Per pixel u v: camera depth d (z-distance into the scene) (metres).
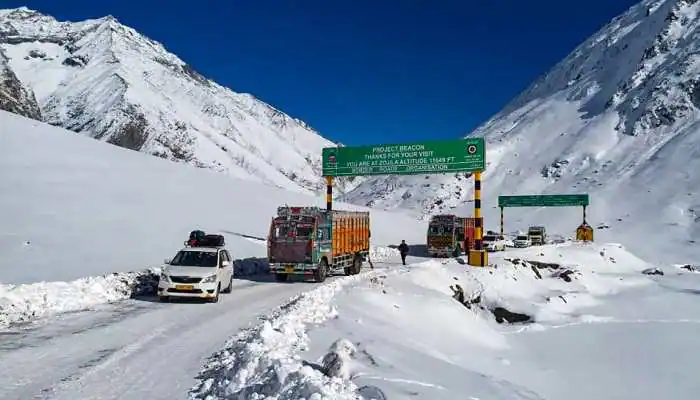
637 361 15.77
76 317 14.47
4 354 10.38
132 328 13.27
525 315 22.80
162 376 9.38
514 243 71.06
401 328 15.04
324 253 25.59
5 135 54.50
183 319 14.70
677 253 73.69
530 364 14.99
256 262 30.00
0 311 13.77
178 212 43.09
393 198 185.25
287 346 10.64
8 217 31.25
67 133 65.69
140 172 56.56
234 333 13.02
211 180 65.06
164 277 17.61
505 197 75.19
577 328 20.72
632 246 81.12
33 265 22.09
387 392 8.38
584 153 158.50
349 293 17.56
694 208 95.12
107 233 31.55
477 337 17.30
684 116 150.88
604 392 12.66
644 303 26.78
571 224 108.56
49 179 44.06
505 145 193.88
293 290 21.67
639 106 165.12
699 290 31.69
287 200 67.31
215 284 17.88
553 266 35.56
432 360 11.27
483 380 10.40
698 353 16.89
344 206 82.81
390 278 21.81
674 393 12.82
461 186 174.25
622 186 121.75
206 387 8.69
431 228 45.88
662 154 130.38
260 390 7.99
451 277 25.09
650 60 190.25
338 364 9.15
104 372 9.48
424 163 34.28
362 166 36.22
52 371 9.43
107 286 18.19
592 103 197.12
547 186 151.50
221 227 41.00
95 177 48.84
